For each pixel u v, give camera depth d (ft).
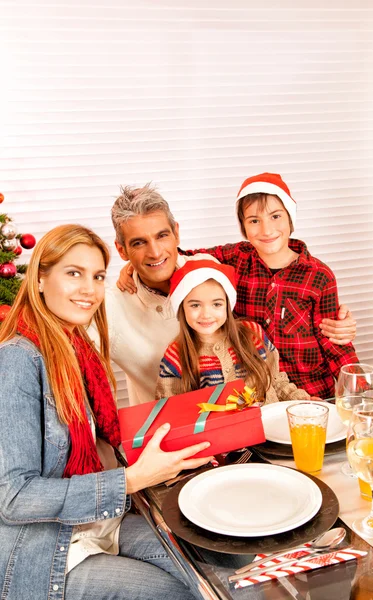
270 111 10.00
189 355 6.32
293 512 3.80
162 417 4.74
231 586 3.28
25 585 4.45
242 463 4.61
